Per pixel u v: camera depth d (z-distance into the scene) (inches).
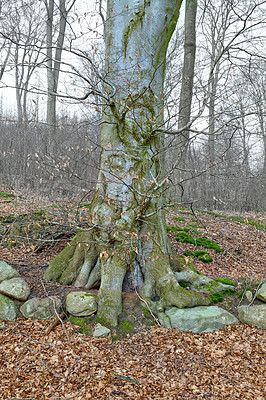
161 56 202.8
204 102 187.9
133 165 193.8
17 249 238.1
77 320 171.6
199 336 166.7
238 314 188.4
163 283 189.5
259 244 323.6
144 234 198.8
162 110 182.4
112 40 197.5
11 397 121.6
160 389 128.6
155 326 171.8
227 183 643.5
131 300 185.2
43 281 200.4
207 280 207.3
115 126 198.1
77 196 335.6
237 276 230.4
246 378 136.5
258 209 605.3
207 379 135.2
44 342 155.2
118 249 188.4
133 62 192.5
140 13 190.7
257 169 697.0
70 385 129.1
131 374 136.6
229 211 602.9
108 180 186.1
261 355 152.9
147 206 195.5
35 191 433.4
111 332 165.3
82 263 204.2
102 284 183.8
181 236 298.8
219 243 307.4
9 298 181.9
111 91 192.7
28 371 136.4
